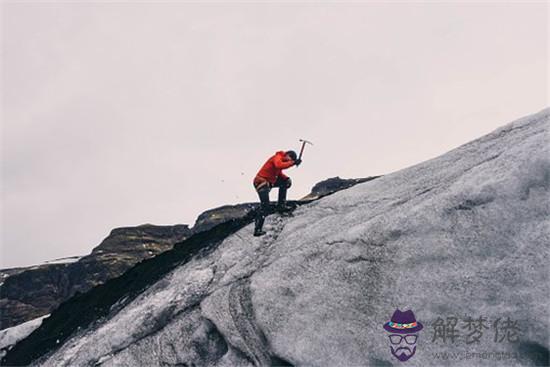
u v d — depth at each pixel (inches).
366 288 241.1
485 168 237.0
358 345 229.6
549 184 204.1
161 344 309.6
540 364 186.1
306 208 381.4
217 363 275.6
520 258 199.5
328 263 263.7
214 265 360.5
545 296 187.0
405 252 236.4
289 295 264.2
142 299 388.2
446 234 226.1
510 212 209.8
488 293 203.2
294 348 244.2
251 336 267.6
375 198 315.9
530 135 253.1
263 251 337.7
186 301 330.0
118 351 327.3
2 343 540.4
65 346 403.2
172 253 474.3
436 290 217.8
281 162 345.1
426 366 208.5
